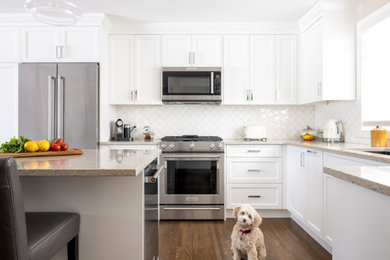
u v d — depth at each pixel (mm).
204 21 3264
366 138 2559
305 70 3195
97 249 1377
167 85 3268
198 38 3346
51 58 3082
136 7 2893
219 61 3340
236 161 3098
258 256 1980
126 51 3354
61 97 3010
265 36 3342
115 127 3438
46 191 1388
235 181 3098
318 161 2320
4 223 873
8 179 864
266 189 3104
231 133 3674
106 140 3303
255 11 2996
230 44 3342
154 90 3361
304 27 3209
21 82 3033
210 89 3264
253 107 3678
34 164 1271
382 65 2438
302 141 3186
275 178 3098
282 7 2893
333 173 1033
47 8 1634
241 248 1900
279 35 3346
